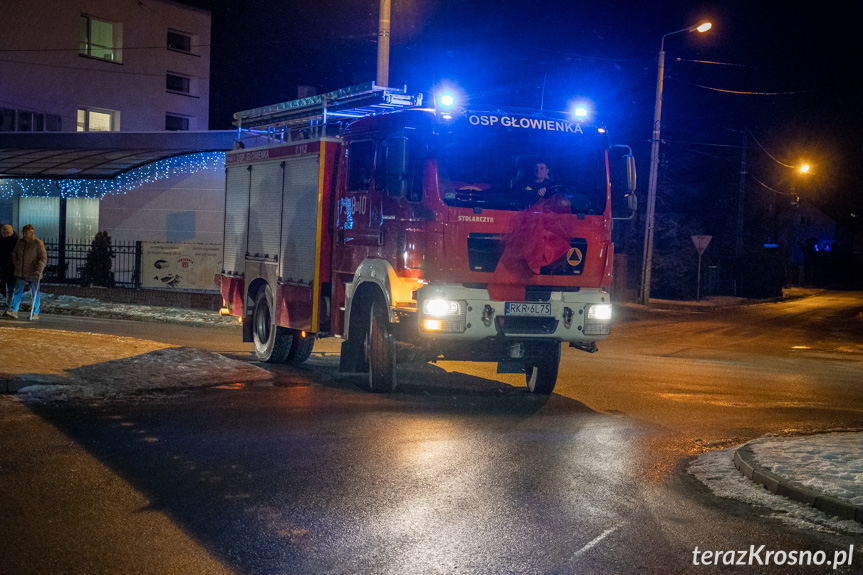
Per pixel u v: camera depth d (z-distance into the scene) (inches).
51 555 187.2
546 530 218.7
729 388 522.0
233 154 572.4
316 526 214.4
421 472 271.3
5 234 705.6
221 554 192.1
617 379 534.9
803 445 324.2
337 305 454.3
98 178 1003.9
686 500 253.8
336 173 459.5
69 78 1524.4
